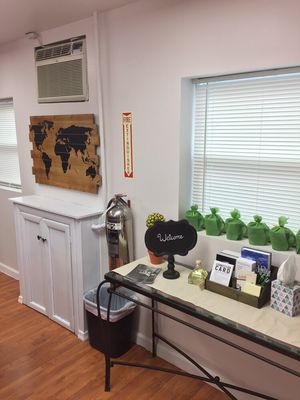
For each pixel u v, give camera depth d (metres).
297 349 1.34
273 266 1.82
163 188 2.30
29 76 3.09
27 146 3.32
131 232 2.53
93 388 2.21
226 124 2.09
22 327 2.88
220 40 1.87
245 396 2.10
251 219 2.09
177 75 2.09
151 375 2.34
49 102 2.95
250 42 1.76
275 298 1.62
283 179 1.92
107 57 2.44
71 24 2.63
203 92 2.15
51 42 2.81
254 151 2.01
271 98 1.88
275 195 1.97
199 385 2.25
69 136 2.81
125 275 2.02
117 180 2.59
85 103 2.68
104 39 2.43
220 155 2.16
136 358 2.52
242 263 1.76
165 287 1.86
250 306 1.66
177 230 1.98
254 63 1.77
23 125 3.30
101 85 2.53
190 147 2.26
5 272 3.96
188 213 2.21
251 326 1.49
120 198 2.49
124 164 2.51
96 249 2.70
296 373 1.44
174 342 2.43
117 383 2.25
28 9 2.31
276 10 1.65
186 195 2.29
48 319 3.01
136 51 2.27
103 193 2.68
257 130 1.97
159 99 2.21
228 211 2.19
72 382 2.26
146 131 2.32
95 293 2.63
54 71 2.82
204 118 2.18
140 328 2.65
